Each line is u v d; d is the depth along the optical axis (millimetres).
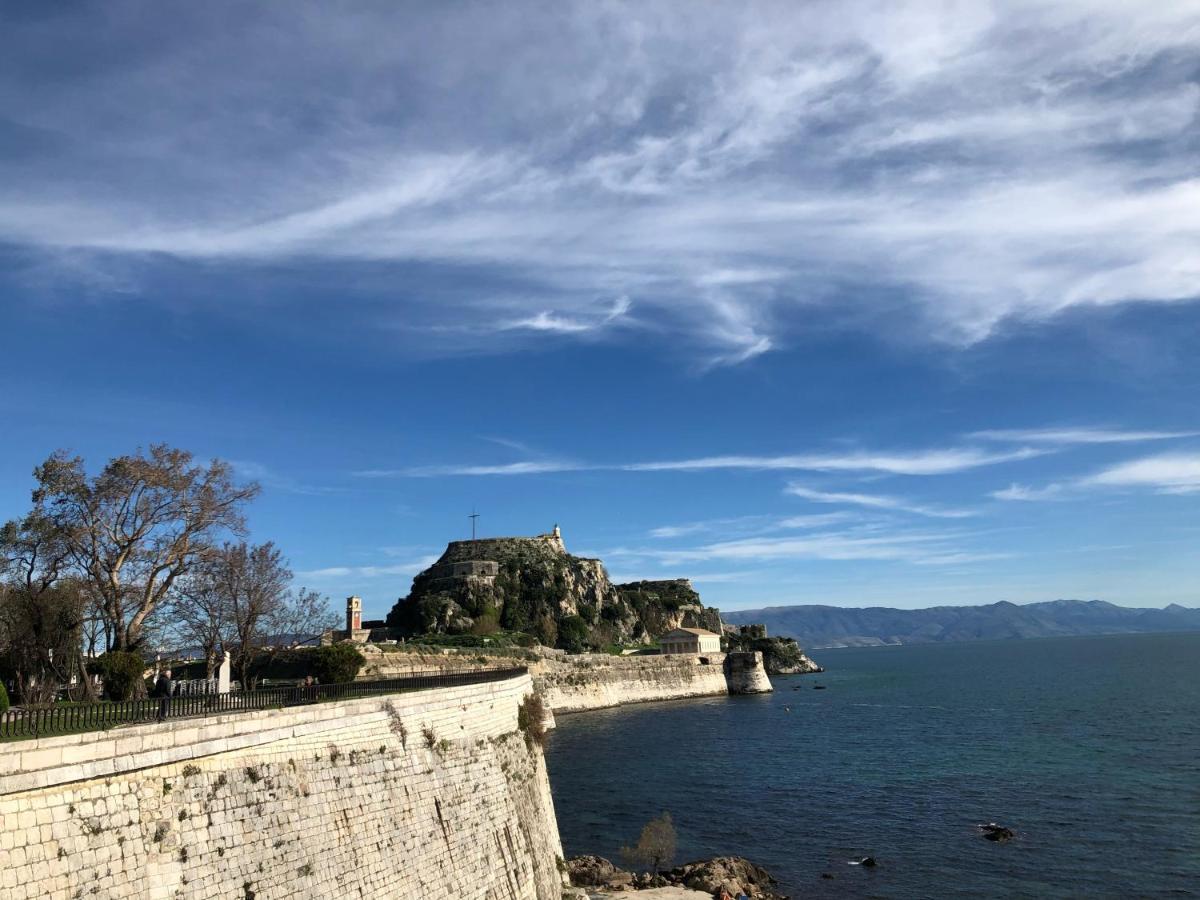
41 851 16594
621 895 46500
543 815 39844
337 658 40750
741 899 46344
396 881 26094
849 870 53156
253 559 63094
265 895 21484
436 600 187750
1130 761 86250
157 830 19234
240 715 22375
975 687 197500
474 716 34625
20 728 20891
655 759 95188
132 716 24594
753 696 183250
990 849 56406
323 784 24625
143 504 46781
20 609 45250
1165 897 46625
